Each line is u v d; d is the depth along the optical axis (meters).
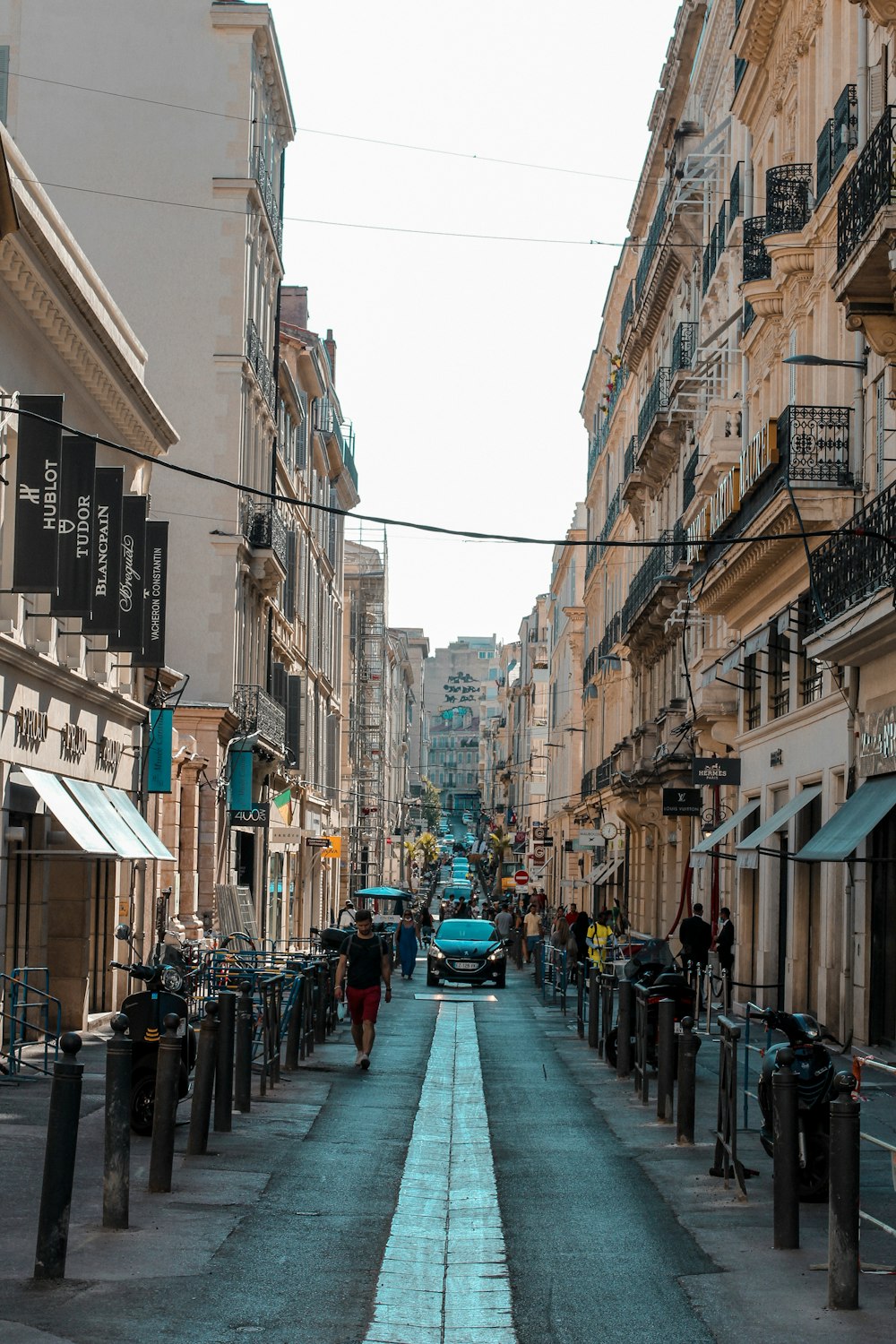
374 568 114.81
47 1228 9.77
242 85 47.28
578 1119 17.80
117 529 26.17
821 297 29.36
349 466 83.50
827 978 27.64
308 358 61.31
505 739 185.50
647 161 58.97
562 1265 10.64
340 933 32.41
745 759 36.84
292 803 65.25
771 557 30.38
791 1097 11.20
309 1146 15.40
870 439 26.70
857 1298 9.65
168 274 46.94
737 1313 9.45
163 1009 15.88
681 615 47.34
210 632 46.06
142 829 30.47
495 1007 37.69
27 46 47.50
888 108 19.83
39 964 26.47
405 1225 11.84
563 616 108.19
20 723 24.47
